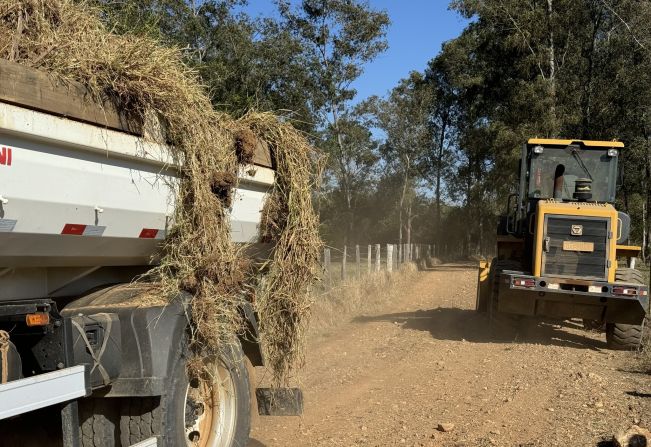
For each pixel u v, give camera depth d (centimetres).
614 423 625
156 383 388
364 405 701
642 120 3362
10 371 328
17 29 375
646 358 957
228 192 484
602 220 1027
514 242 1264
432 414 665
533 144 1190
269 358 561
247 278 527
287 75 2278
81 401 392
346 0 3709
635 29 3170
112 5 552
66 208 357
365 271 1844
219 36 2038
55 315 344
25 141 327
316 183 602
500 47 3559
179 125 437
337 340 1130
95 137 369
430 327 1288
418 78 4953
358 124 4469
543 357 976
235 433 480
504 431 607
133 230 417
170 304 417
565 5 3294
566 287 1024
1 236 326
